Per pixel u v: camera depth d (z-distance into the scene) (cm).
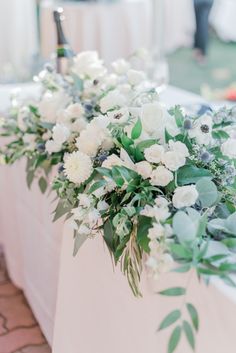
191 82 587
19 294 242
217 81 591
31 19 523
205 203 121
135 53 215
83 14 415
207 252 108
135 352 126
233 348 101
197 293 106
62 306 153
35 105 174
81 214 122
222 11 754
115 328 132
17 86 270
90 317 142
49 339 202
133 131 123
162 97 242
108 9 420
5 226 244
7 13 512
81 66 172
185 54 727
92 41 426
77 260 144
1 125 178
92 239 135
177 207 115
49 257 189
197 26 679
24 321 222
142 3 432
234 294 102
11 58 524
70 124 151
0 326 218
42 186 174
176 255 107
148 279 117
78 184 131
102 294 136
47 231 187
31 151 168
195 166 124
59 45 204
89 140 129
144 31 440
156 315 116
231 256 111
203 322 106
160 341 116
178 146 121
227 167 127
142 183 120
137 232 116
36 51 529
